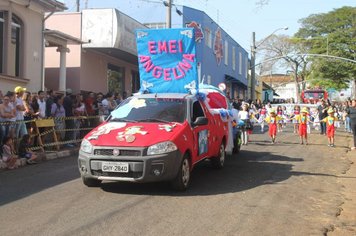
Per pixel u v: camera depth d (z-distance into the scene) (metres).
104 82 23.42
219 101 12.40
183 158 8.36
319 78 61.59
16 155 11.32
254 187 9.12
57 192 8.27
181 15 29.62
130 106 9.47
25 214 6.79
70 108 15.07
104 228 6.15
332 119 17.98
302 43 65.06
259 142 18.67
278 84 102.62
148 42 10.46
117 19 20.75
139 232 6.02
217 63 37.78
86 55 21.42
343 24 59.88
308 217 7.03
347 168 12.12
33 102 13.35
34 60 17.11
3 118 11.13
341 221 6.89
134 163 7.76
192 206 7.43
